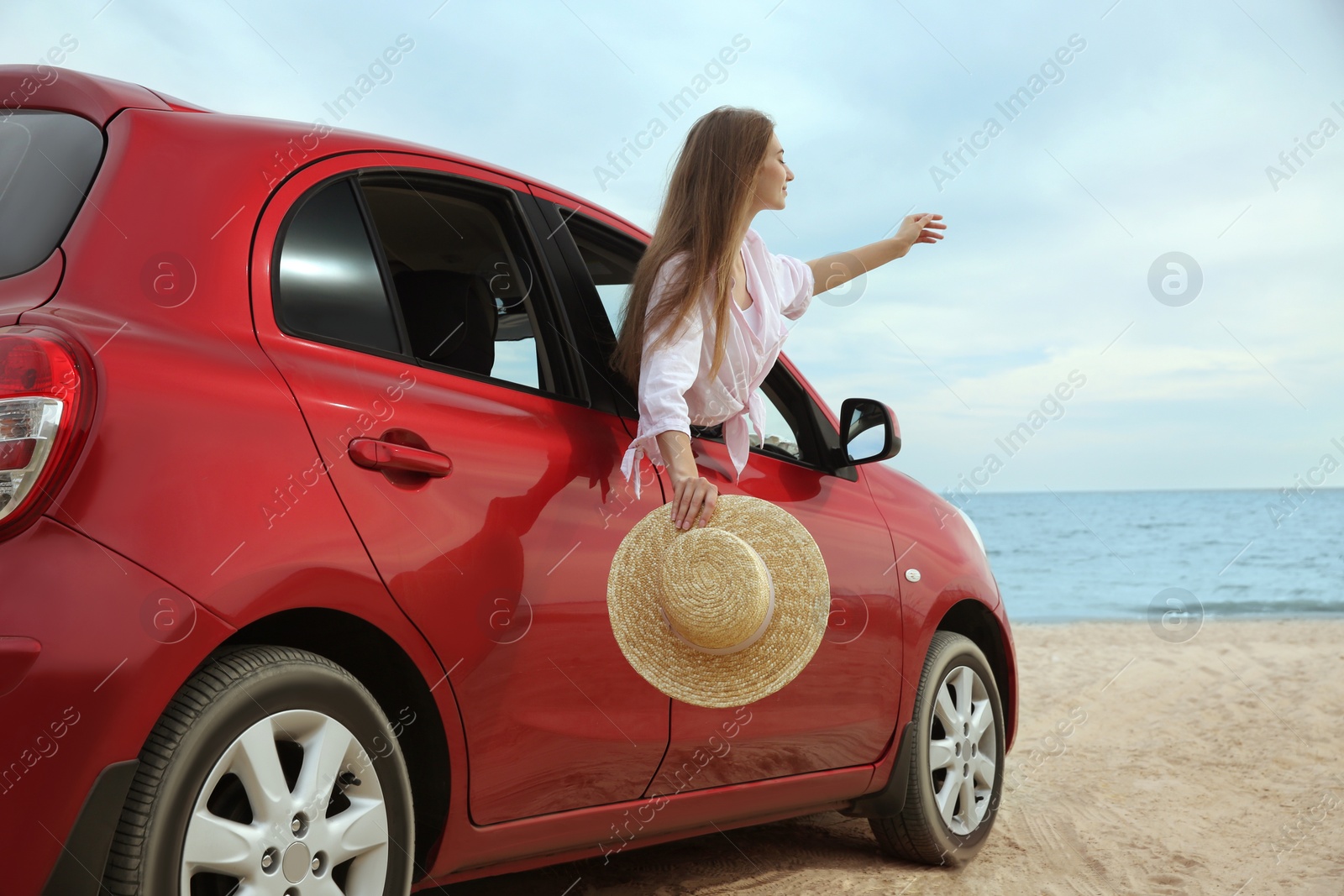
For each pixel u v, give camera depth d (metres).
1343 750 5.47
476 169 2.46
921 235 3.26
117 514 1.51
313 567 1.71
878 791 3.25
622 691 2.31
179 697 1.57
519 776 2.11
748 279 2.59
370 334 2.04
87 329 1.59
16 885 1.40
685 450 2.28
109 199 1.76
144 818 1.50
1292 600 24.58
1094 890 3.24
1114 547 47.66
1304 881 3.35
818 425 3.22
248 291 1.84
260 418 1.72
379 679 1.97
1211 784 4.72
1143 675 8.50
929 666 3.37
